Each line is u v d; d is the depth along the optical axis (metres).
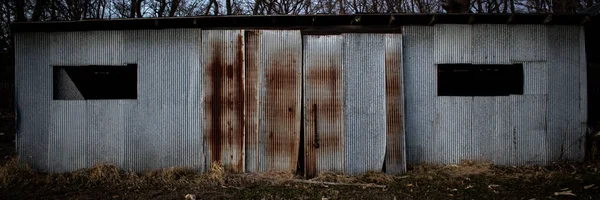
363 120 6.01
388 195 5.12
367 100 6.02
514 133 6.18
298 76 6.04
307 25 6.25
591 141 6.64
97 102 6.25
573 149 6.20
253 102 6.09
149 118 6.22
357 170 5.99
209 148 6.14
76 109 6.26
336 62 6.04
